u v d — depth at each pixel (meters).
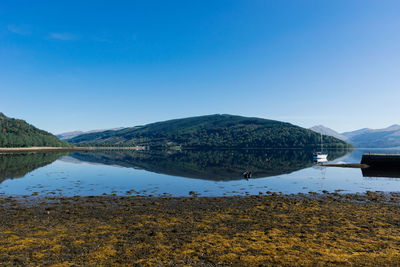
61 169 59.50
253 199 27.64
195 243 14.18
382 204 25.00
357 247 13.66
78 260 12.11
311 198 28.30
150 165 74.12
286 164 78.50
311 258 12.35
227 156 131.50
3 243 14.10
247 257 12.46
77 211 22.00
